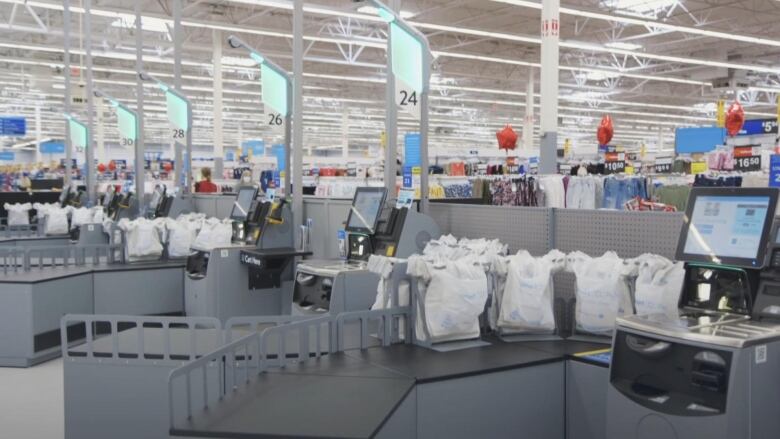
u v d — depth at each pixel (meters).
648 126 36.69
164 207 8.45
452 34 17.22
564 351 3.15
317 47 19.19
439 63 20.62
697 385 2.33
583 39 17.02
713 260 2.69
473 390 2.80
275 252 5.75
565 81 22.77
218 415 2.24
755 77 21.75
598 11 13.32
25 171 21.86
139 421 3.49
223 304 5.82
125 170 20.58
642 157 16.38
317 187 12.87
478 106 29.14
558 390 3.08
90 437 3.55
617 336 2.62
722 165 7.93
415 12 14.37
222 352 2.66
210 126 35.97
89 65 10.41
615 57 19.08
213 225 6.65
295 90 6.07
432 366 2.85
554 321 3.39
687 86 24.28
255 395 2.45
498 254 3.74
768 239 2.56
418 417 2.65
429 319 3.18
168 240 6.97
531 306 3.31
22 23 15.92
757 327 2.45
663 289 2.94
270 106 6.46
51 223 9.04
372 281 4.31
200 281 6.14
